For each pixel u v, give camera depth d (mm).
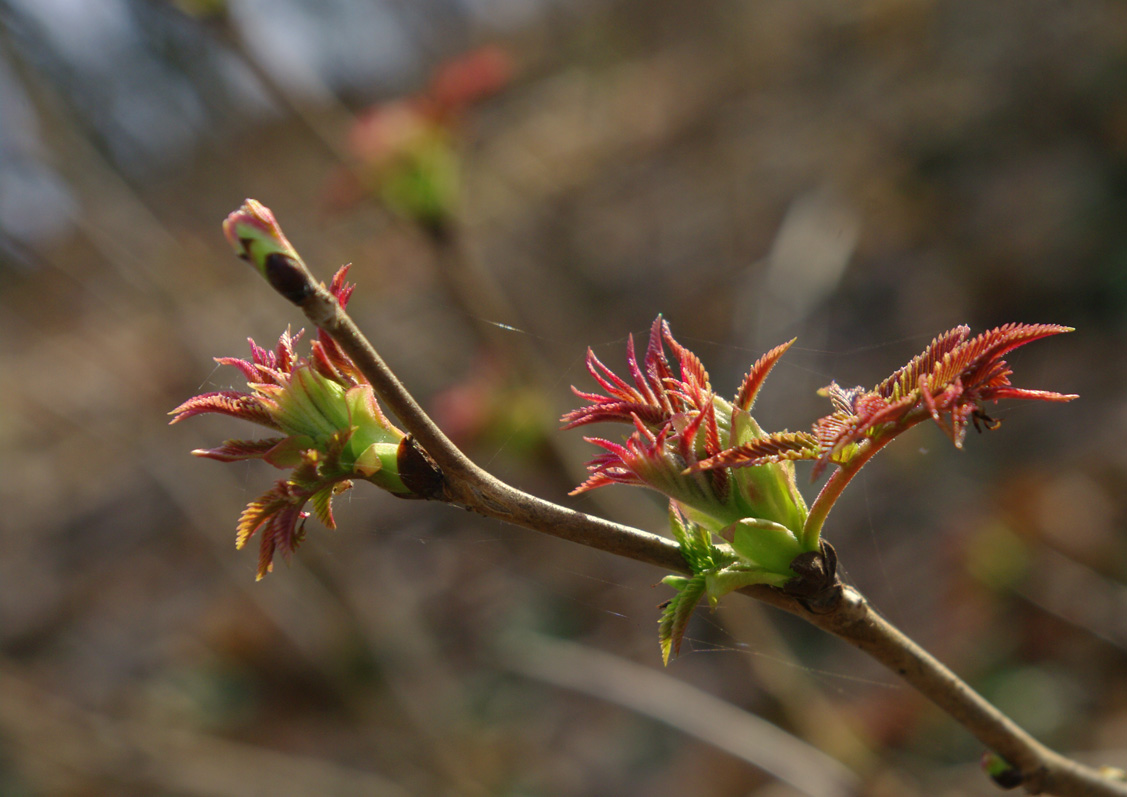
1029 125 5938
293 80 2857
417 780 3969
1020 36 6422
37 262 3914
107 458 7133
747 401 945
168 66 3807
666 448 920
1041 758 1090
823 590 916
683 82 8430
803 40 8055
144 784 3914
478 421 2613
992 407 4555
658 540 943
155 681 5328
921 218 5805
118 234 3533
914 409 850
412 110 2703
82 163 3422
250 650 5164
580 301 6004
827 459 815
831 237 4355
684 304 5746
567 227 6648
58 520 6938
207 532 4113
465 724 4184
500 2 10508
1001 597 3715
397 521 5383
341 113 2914
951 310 5156
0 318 7078
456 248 2773
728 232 6145
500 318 2771
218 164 4492
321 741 4758
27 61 3217
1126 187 5141
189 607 5773
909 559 4102
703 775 3951
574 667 2746
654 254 6375
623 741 4340
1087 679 3355
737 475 920
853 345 5246
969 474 4184
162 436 4230
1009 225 5410
